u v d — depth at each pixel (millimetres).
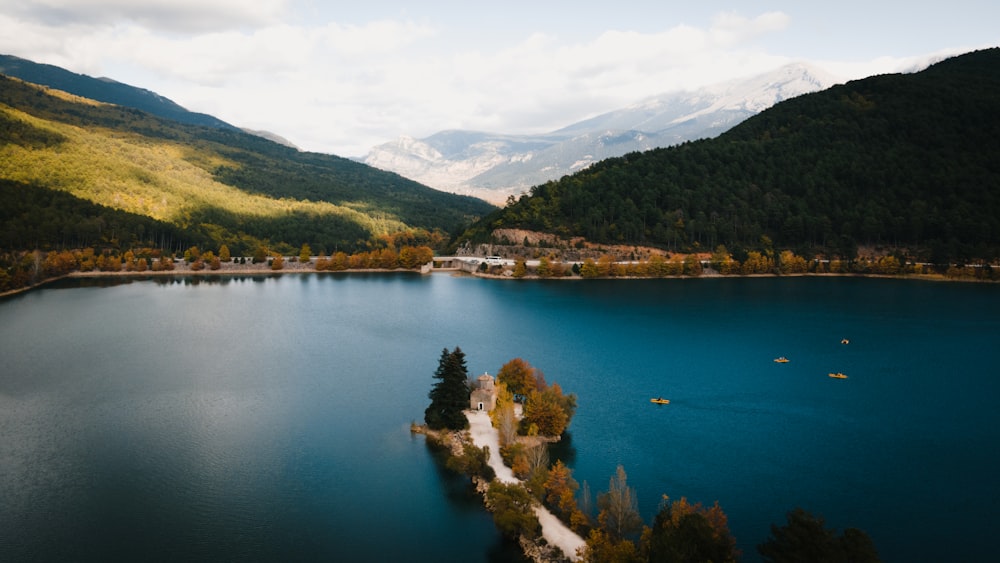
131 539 120000
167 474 144375
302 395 196500
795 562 90500
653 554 91750
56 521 125312
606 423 171875
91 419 175625
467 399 170875
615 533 108312
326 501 133500
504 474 138250
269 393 198250
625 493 112062
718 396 195000
